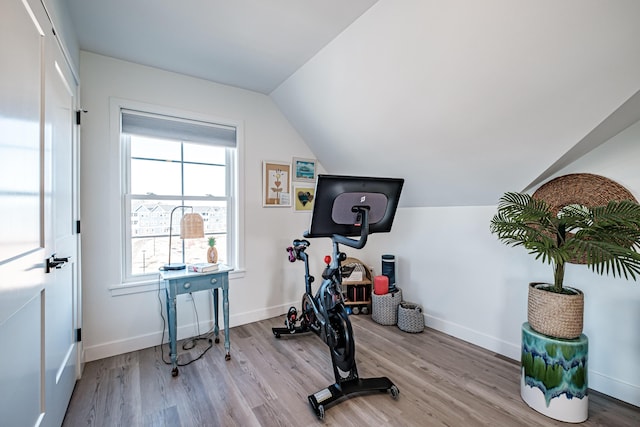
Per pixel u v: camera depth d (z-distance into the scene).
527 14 1.31
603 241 1.49
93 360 2.17
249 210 2.96
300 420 1.56
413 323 2.72
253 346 2.43
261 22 1.86
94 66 2.20
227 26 1.91
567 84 1.45
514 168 2.01
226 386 1.86
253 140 2.97
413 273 3.04
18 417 0.92
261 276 3.04
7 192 0.83
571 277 1.94
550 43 1.35
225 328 2.22
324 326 1.95
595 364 1.84
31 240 1.03
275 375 1.99
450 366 2.12
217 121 2.74
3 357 0.82
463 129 1.98
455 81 1.74
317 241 3.49
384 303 2.91
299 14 1.79
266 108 3.06
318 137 3.10
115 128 2.27
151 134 2.43
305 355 2.28
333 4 1.70
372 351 2.35
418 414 1.61
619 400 1.73
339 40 2.02
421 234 2.95
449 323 2.70
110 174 2.25
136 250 2.43
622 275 1.73
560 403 1.55
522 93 1.59
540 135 1.73
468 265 2.55
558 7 1.23
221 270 2.25
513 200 1.94
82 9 1.72
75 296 1.85
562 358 1.55
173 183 2.59
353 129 2.65
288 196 3.22
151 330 2.42
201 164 2.73
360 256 3.70
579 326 1.57
